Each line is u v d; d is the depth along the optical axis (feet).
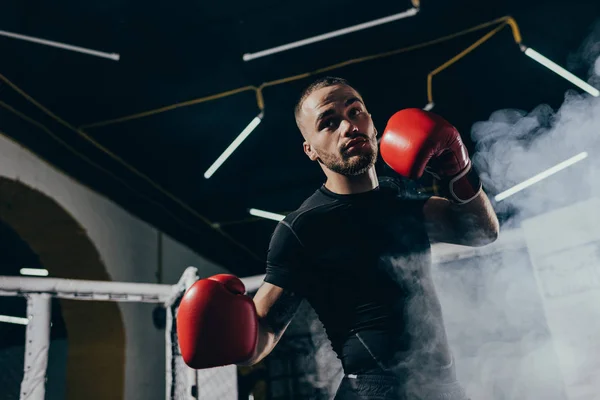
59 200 12.53
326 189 4.53
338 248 4.19
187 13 11.78
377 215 4.29
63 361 16.89
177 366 7.96
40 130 11.79
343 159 4.25
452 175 4.13
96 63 11.76
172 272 16.87
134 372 13.84
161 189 15.57
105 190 14.26
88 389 13.21
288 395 14.56
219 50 12.73
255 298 4.49
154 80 12.73
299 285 4.39
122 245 14.61
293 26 12.44
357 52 12.76
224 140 14.94
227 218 18.44
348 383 4.06
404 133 4.16
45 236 13.23
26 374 7.07
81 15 11.14
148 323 14.99
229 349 3.87
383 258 4.14
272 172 16.84
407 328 4.00
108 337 13.71
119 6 11.16
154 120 13.56
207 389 7.51
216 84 13.33
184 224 17.29
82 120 12.67
